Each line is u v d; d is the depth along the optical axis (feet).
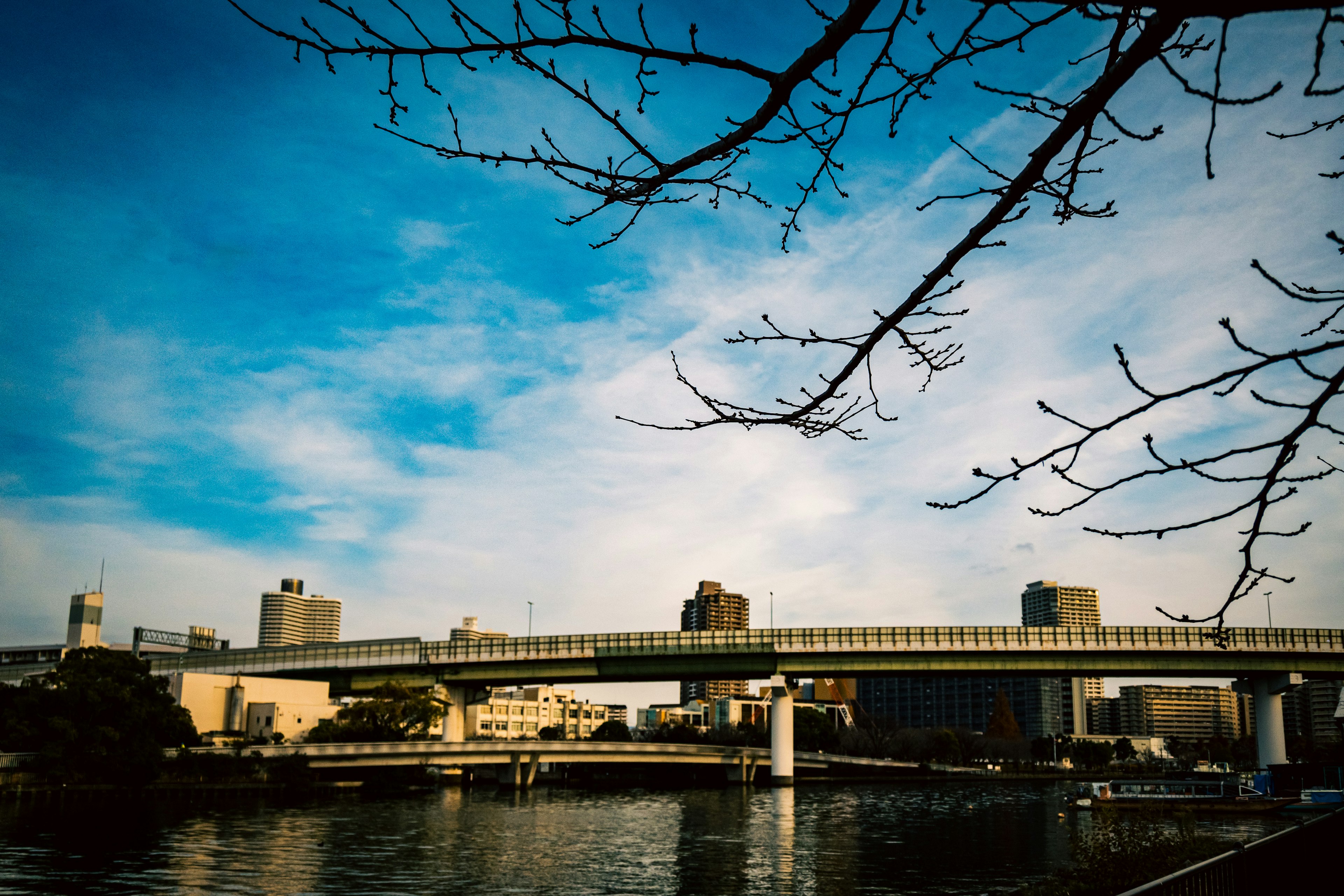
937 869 154.20
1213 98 14.88
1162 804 256.93
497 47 17.67
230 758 307.99
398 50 17.53
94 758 267.39
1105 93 16.63
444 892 130.52
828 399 23.11
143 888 127.13
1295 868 49.90
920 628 339.36
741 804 309.42
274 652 402.93
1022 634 334.03
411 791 346.33
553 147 19.65
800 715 631.56
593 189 19.98
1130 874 96.89
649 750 406.21
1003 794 384.47
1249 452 17.89
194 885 130.62
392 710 362.12
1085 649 329.52
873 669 344.49
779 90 17.90
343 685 402.93
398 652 382.42
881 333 21.67
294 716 416.46
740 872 150.92
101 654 282.97
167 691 298.15
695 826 225.76
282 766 311.27
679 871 151.94
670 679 366.02
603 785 449.06
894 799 344.90
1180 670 333.62
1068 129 17.69
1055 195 21.16
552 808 279.28
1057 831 215.72
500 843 186.19
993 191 20.89
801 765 495.00
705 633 350.43
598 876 146.20
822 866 158.10
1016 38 18.20
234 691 412.77
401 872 147.54
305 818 230.89
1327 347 16.34
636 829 218.18
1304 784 260.83
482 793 352.28
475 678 378.73
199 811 246.06
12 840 173.58
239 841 179.93
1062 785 515.50
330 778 354.74
